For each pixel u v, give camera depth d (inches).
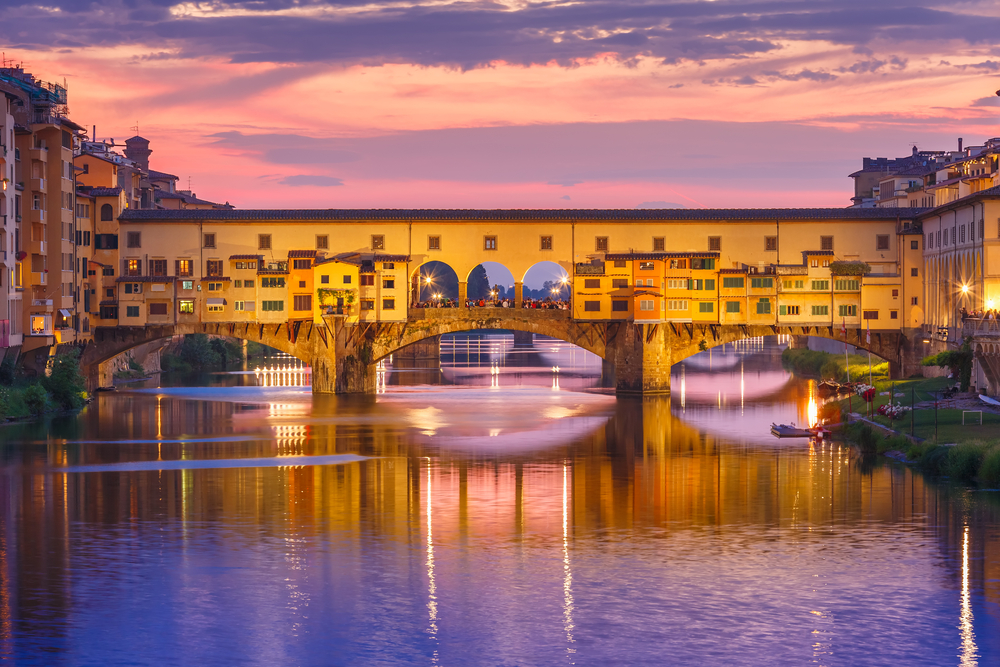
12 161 4010.8
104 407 4564.5
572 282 5044.3
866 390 3885.3
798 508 2659.9
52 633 1860.2
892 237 5024.6
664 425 4114.2
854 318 4997.5
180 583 2102.6
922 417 3543.3
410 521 2561.5
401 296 5027.1
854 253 5032.0
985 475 2854.3
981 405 3651.6
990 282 4057.6
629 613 1948.8
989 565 2199.8
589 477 3068.4
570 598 2025.1
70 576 2140.7
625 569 2188.7
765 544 2359.7
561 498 2802.7
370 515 2620.6
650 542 2383.1
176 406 4638.3
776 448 3533.5
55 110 4424.2
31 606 1978.3
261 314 4995.1
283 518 2588.6
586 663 1749.5
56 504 2719.0
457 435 3860.7
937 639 1836.9
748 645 1814.7
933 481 2928.2
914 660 1758.1
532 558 2265.0
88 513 2628.0
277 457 3383.4
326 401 4869.6
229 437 3777.1
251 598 2022.6
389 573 2166.6
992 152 4852.4
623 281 5019.7
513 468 3208.7
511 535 2439.7
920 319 4985.2
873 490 2832.2
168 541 2384.4
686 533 2454.5
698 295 5009.8
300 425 4092.0
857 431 3659.0
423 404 4800.7
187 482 2987.2
